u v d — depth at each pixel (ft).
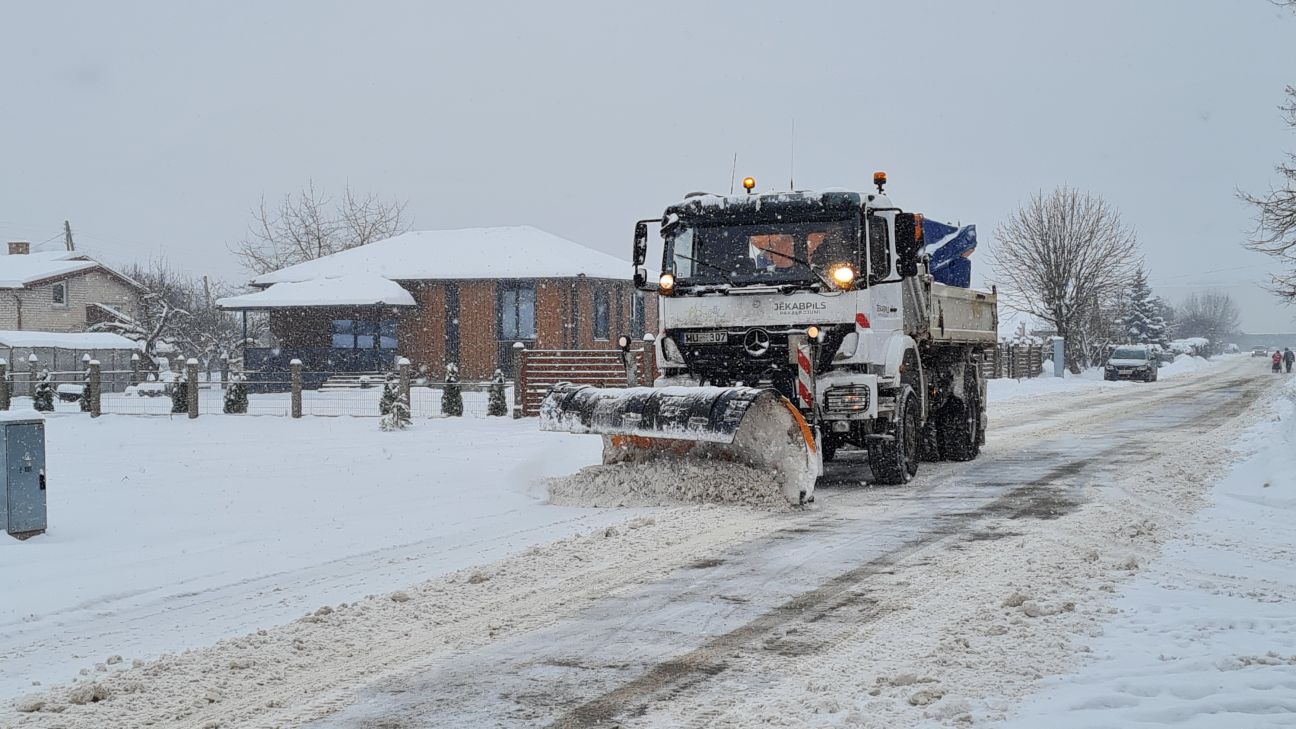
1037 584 24.35
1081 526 31.76
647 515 34.99
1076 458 51.06
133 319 180.55
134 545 32.14
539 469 45.27
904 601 23.04
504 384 86.84
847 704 16.63
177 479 47.24
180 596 25.71
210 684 18.38
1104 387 142.41
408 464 52.11
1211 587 24.16
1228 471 44.73
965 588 24.11
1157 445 56.49
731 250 40.19
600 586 25.09
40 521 33.63
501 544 30.89
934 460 51.42
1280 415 72.74
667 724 15.99
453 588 25.16
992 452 55.36
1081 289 188.34
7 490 33.01
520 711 16.75
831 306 38.81
